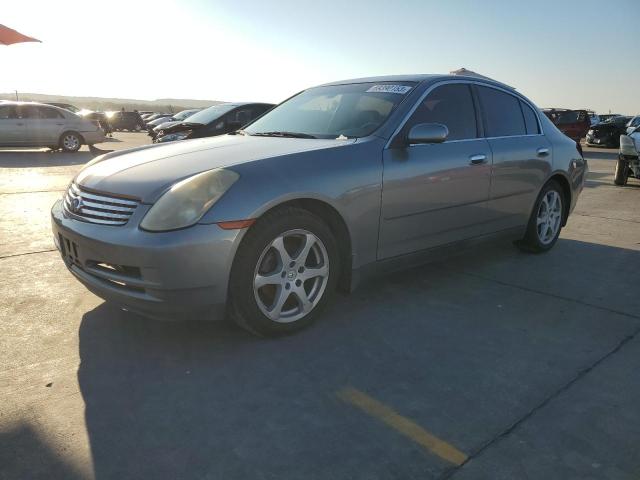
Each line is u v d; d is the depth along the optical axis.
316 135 3.54
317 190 2.89
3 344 2.86
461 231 3.89
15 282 3.84
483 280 4.10
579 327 3.22
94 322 3.16
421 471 1.93
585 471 1.94
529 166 4.39
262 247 2.74
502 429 2.18
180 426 2.17
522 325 3.24
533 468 1.95
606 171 12.95
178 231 2.50
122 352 2.79
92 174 3.08
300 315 3.02
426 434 2.14
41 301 3.48
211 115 9.16
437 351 2.87
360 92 3.91
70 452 2.00
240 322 2.87
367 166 3.15
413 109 3.56
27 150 16.86
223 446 2.05
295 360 2.74
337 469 1.93
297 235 2.91
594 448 2.07
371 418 2.25
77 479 1.87
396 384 2.52
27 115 15.04
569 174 4.93
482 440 2.11
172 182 2.67
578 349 2.93
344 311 3.39
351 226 3.11
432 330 3.14
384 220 3.29
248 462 1.96
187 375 2.57
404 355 2.82
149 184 2.70
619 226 6.29
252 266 2.71
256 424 2.19
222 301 2.66
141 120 38.84
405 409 2.32
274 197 2.72
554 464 1.97
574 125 22.94
